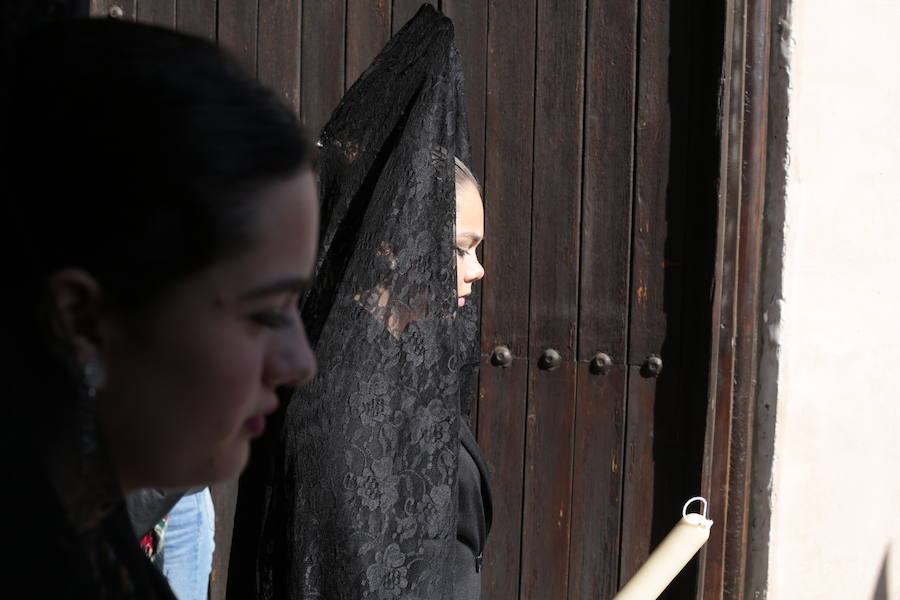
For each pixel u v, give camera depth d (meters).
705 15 4.36
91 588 1.07
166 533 3.15
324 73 4.81
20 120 1.00
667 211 4.47
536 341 4.68
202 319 1.04
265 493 2.47
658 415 4.55
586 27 4.52
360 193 2.68
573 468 4.68
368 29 4.76
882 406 4.86
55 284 0.99
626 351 4.57
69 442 1.04
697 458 4.45
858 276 4.65
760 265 4.39
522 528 4.77
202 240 1.00
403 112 2.68
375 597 2.39
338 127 2.79
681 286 4.48
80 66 1.00
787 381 4.44
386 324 2.48
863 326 4.70
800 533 4.64
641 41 4.45
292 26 4.82
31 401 1.04
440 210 2.59
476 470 2.80
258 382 1.12
